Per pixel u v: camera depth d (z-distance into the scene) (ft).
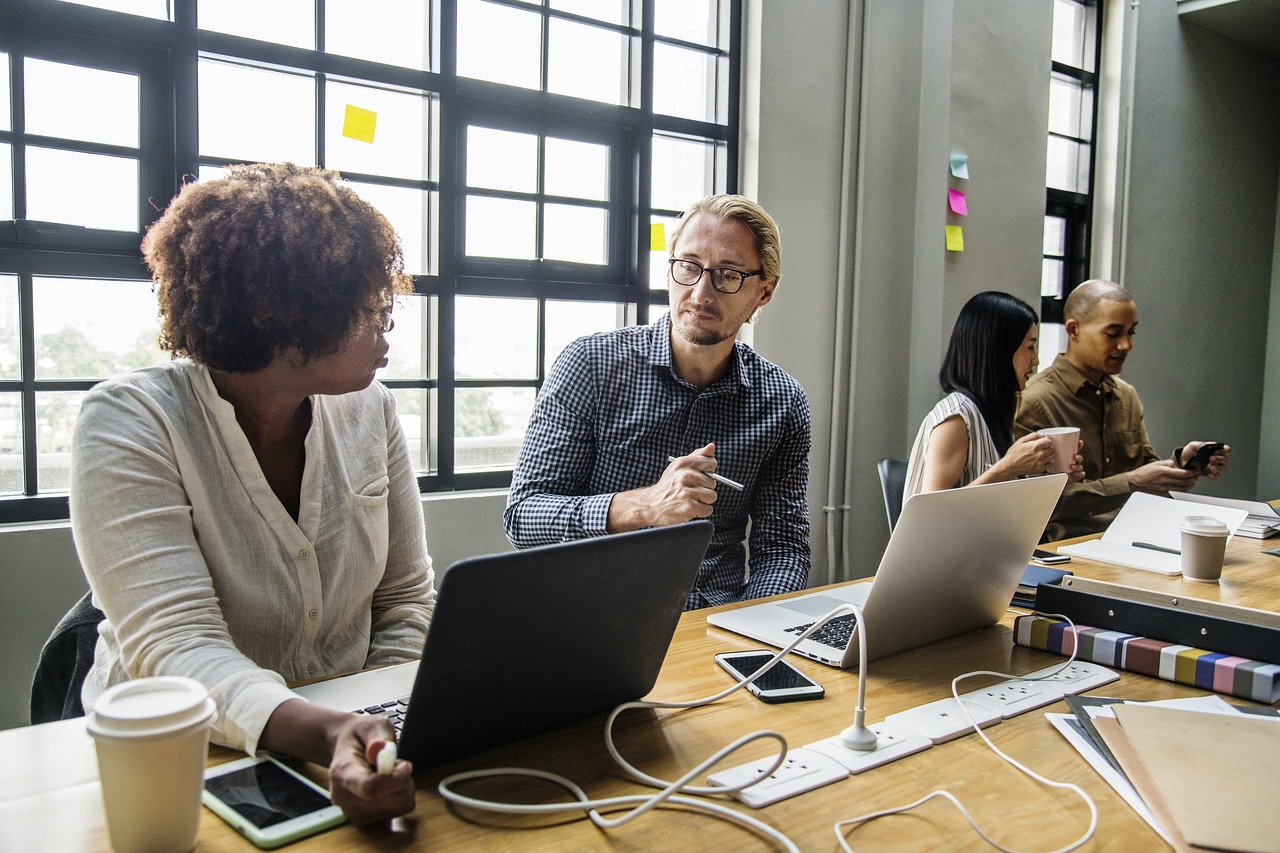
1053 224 14.40
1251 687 3.61
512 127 9.04
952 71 11.22
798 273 10.64
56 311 6.98
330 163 8.17
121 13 6.91
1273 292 17.17
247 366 3.39
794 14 10.33
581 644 2.95
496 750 3.03
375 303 3.47
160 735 2.22
